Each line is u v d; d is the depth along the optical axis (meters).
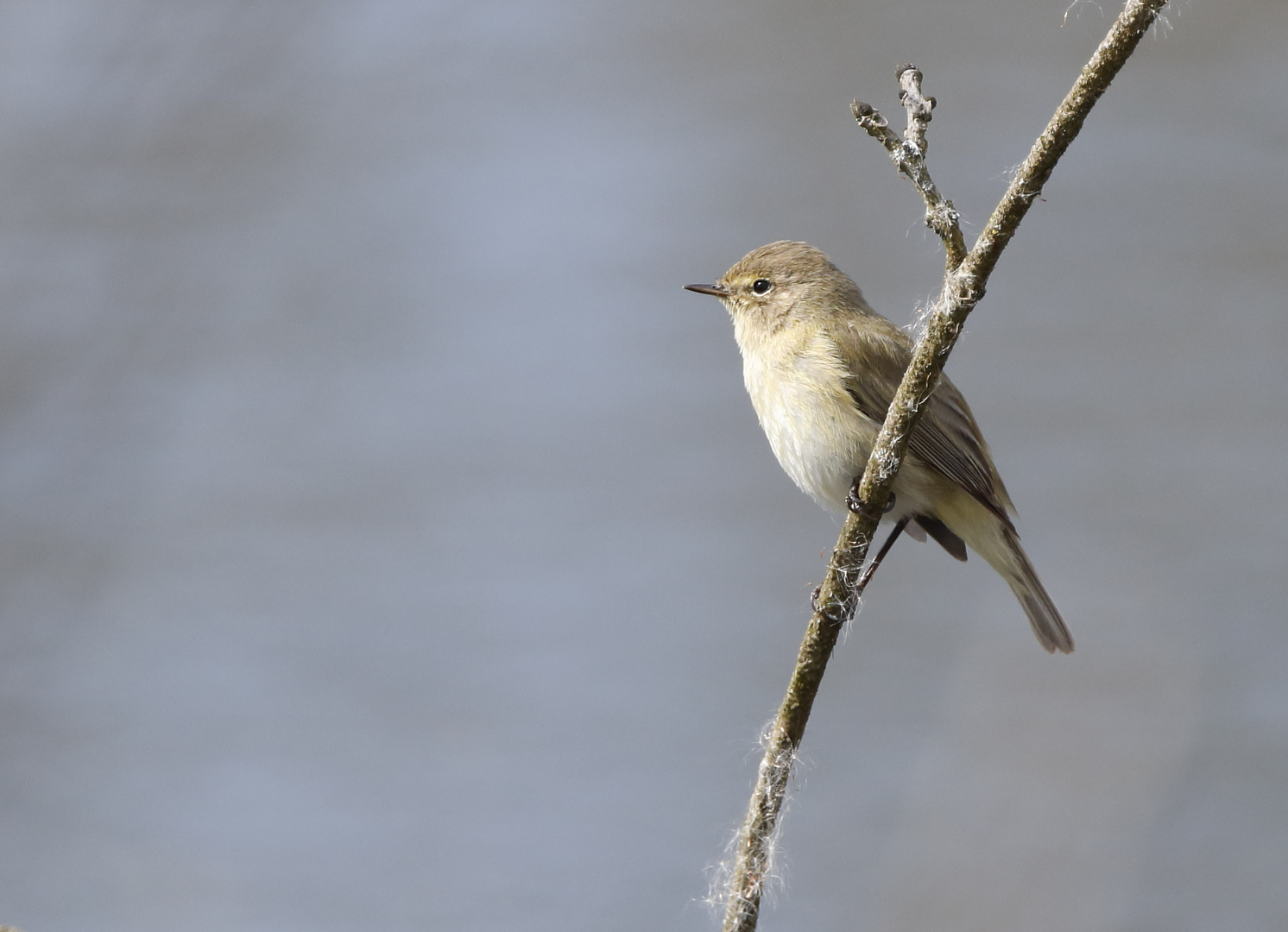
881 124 6.09
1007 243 5.97
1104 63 5.52
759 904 6.24
